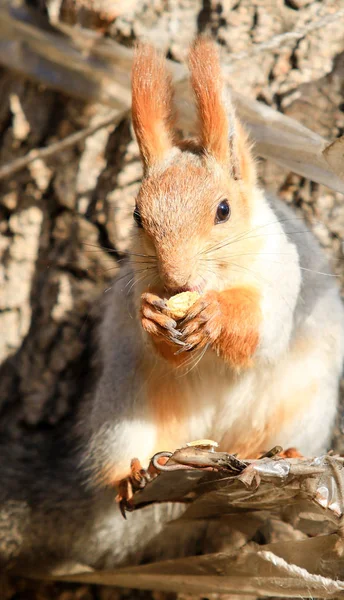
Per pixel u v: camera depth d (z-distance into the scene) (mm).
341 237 1995
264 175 2000
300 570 1901
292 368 1938
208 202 1905
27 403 2016
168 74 1933
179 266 1896
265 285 1920
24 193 2010
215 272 1912
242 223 1918
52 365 2014
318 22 1973
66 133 2002
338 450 1985
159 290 1914
